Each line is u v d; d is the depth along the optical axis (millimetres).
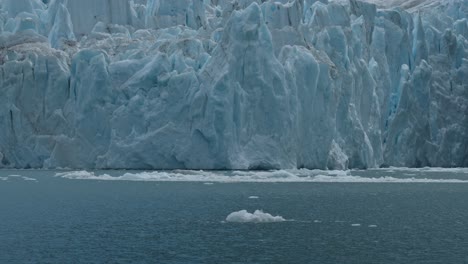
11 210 39375
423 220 35844
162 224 33875
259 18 76250
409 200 45969
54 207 40906
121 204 42562
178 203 43062
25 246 27766
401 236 30719
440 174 77938
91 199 45312
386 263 25047
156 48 83938
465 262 25234
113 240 29266
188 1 99625
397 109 92688
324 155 79312
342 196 48281
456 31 107000
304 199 46000
